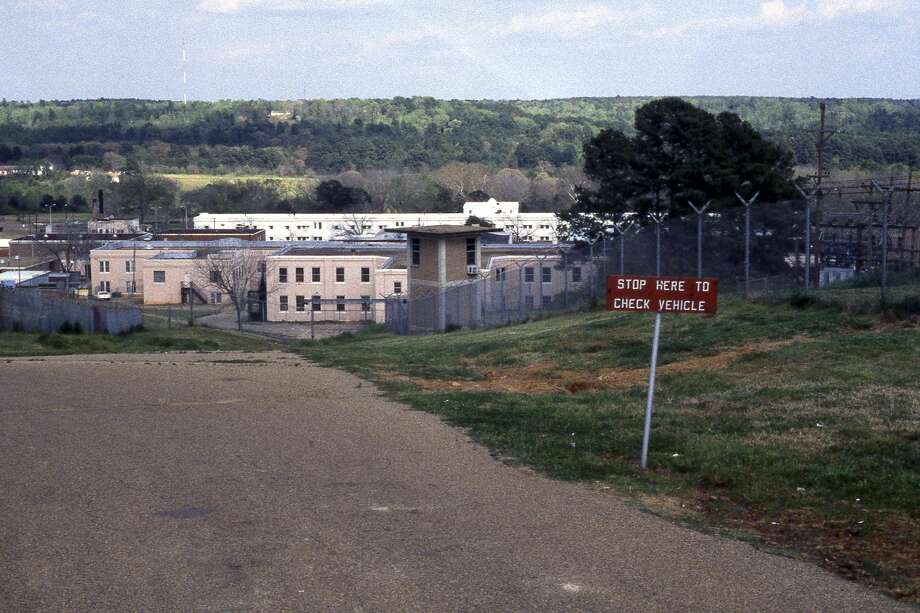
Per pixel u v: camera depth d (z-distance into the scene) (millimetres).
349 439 12719
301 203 140750
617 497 9820
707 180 43781
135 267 83188
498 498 9625
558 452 11852
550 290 50500
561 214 50156
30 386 18250
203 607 6539
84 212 147250
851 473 10258
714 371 17094
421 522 8672
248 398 16625
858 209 35000
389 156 193125
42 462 11141
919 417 12453
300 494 9672
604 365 20203
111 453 11695
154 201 142750
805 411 13289
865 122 150250
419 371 21203
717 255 29984
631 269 32688
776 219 27891
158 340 37500
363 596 6770
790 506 9461
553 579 7176
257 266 77500
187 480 10250
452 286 44875
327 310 74438
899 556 8031
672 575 7344
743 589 7090
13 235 113062
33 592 6797
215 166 198125
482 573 7281
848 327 19641
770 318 21875
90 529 8344
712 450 11500
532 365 21375
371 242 89188
